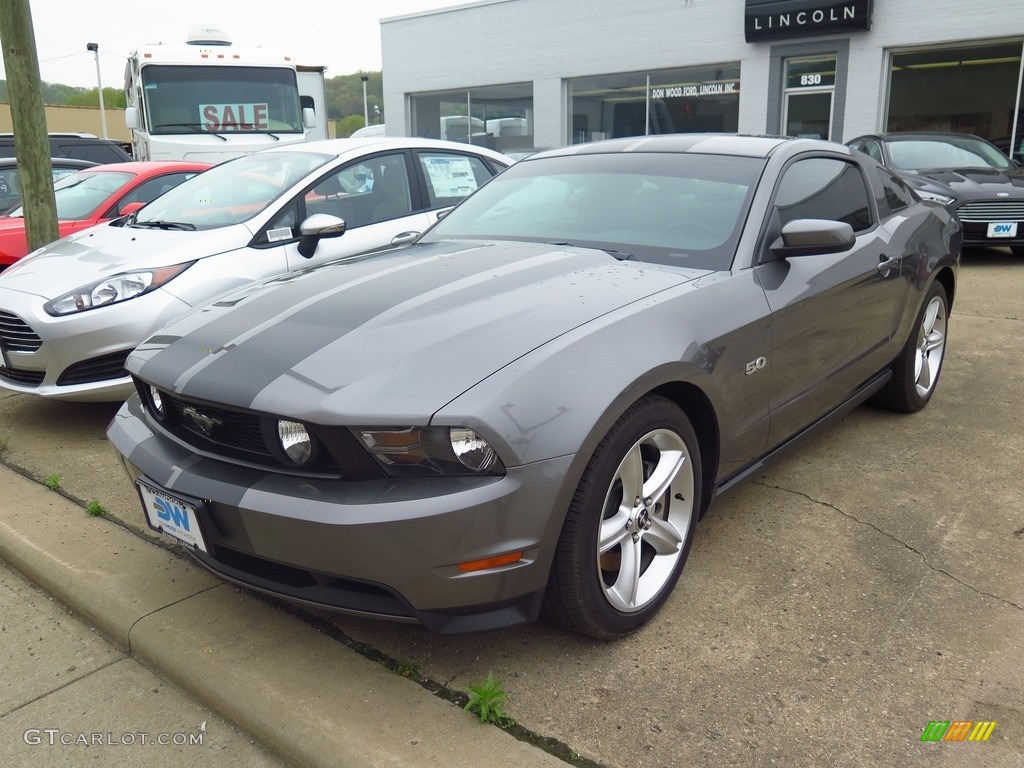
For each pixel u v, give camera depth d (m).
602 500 2.26
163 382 2.41
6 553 3.13
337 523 2.01
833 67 14.18
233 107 10.52
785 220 3.20
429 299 2.55
